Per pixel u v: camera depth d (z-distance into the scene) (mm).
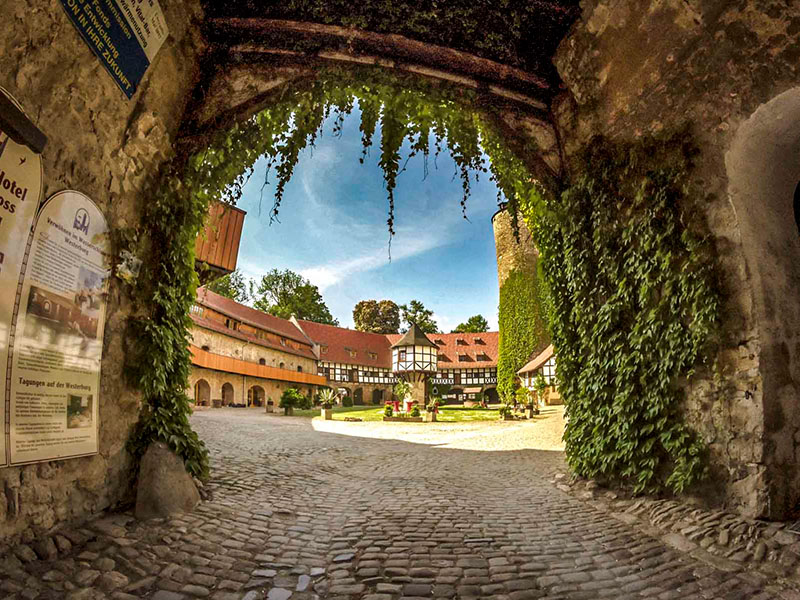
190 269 5609
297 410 30156
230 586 3268
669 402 4984
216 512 4695
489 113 6492
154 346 4812
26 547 3158
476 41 5875
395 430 16672
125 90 4301
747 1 4070
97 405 4055
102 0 3641
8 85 2980
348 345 50969
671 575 3385
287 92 5980
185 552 3705
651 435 5199
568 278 6586
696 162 4746
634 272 5539
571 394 6617
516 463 8859
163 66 4895
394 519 4902
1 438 2969
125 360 4578
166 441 4879
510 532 4473
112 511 4223
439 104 6395
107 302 4285
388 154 6629
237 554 3814
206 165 5758
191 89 5547
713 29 4391
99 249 4133
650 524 4547
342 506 5477
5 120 2807
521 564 3672
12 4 2869
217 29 5453
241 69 5746
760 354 4168
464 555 3857
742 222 4367
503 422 20500
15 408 3098
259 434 13070
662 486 5059
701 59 4570
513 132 6633
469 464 8812
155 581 3217
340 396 45438
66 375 3652
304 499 5719
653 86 5109
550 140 6734
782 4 3850
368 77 6078
